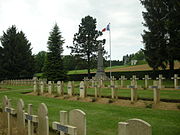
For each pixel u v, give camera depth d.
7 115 7.25
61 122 4.24
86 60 46.50
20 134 6.17
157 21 28.77
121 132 3.12
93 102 12.55
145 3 30.78
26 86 30.80
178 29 26.34
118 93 14.72
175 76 17.00
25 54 52.97
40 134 5.16
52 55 40.81
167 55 28.14
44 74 40.94
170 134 6.08
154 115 8.45
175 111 9.04
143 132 2.90
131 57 117.00
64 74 40.91
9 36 52.53
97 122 7.77
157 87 10.51
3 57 51.69
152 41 29.00
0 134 6.90
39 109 5.17
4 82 40.34
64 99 14.64
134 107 10.40
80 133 3.93
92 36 46.12
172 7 27.98
